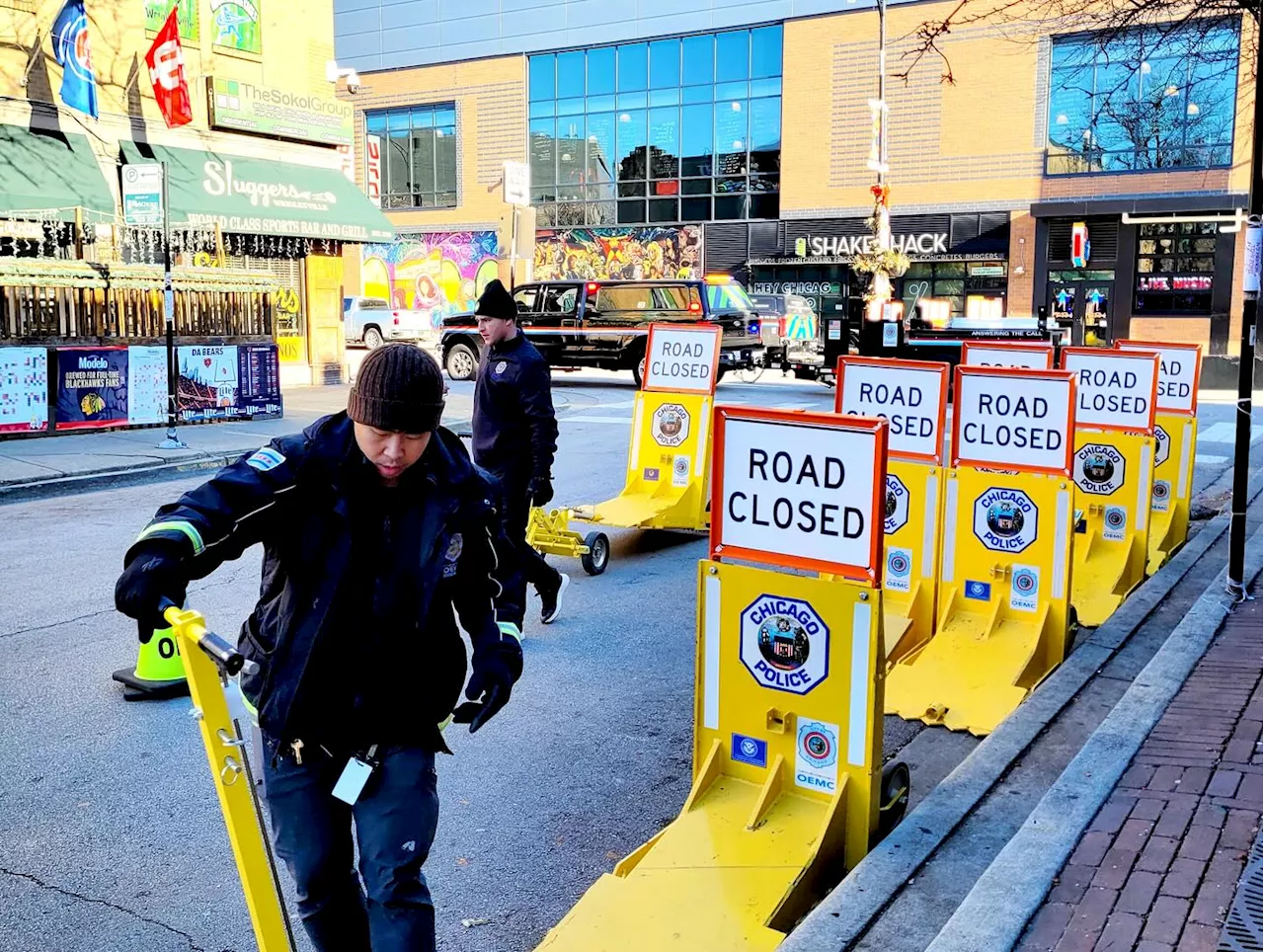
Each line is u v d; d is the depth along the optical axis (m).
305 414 17.06
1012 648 5.76
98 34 17.31
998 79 28.81
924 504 6.11
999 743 4.82
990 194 29.36
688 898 3.39
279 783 2.60
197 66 18.92
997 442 5.89
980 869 3.75
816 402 19.12
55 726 5.23
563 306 22.86
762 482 3.90
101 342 14.48
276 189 19.81
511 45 36.50
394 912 2.55
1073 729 5.05
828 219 31.91
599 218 36.09
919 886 3.62
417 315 34.34
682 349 9.16
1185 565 8.09
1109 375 7.58
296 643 2.48
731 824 3.76
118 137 17.72
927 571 6.15
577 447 14.31
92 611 7.09
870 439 3.65
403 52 38.41
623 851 4.13
